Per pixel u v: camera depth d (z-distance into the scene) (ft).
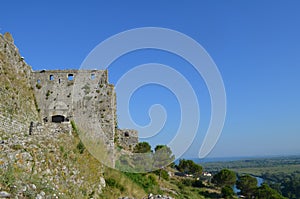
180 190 128.16
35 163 49.98
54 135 65.57
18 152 48.57
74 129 83.25
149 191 92.12
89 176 67.62
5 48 90.68
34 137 60.39
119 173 87.86
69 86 104.32
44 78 104.94
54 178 52.54
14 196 36.81
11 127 80.94
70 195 54.29
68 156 62.69
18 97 90.07
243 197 211.41
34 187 42.24
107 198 69.62
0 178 38.50
